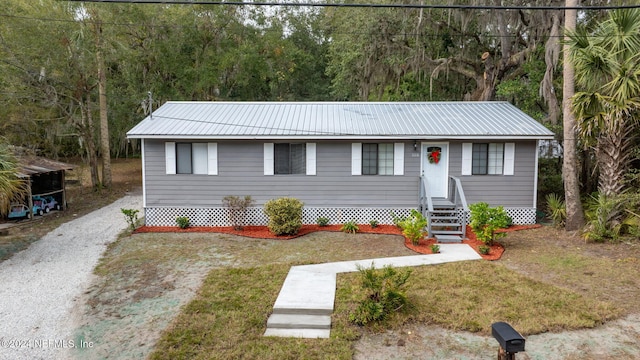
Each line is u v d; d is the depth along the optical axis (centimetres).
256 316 629
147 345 554
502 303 659
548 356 519
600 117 953
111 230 1230
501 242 1034
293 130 1199
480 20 1584
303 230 1187
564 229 1136
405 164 1216
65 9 1677
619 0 1180
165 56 2169
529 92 1522
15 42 1568
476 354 528
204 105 1470
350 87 2152
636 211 984
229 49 2303
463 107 1427
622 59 946
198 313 640
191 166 1232
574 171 1102
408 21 1653
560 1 1374
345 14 1984
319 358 516
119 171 2691
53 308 677
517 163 1203
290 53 2572
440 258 909
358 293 700
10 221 1329
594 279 764
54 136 2059
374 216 1232
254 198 1235
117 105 2194
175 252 987
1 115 1689
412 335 575
